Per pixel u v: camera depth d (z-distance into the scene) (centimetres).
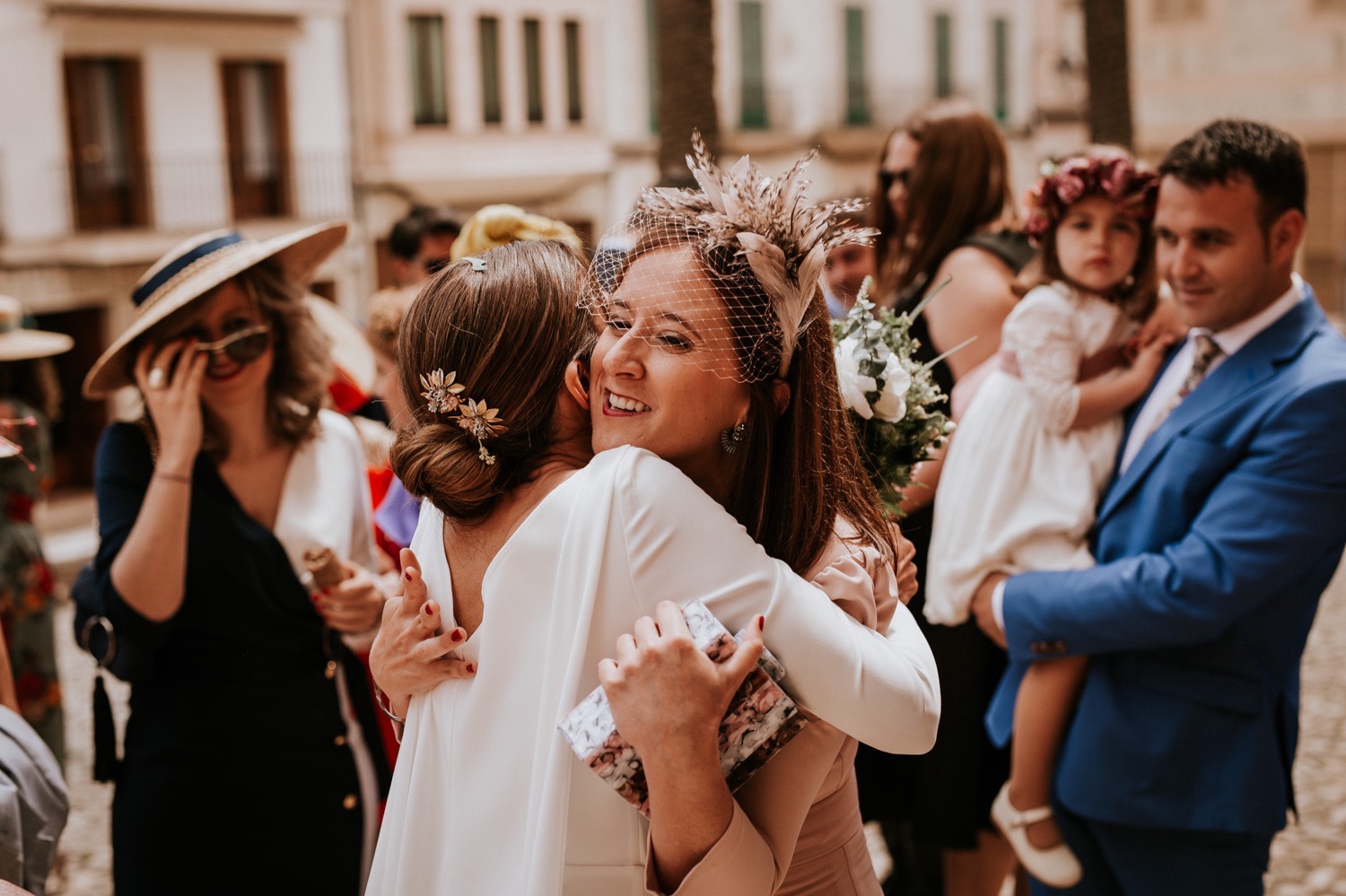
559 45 1791
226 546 265
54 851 199
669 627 138
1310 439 229
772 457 156
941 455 292
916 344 202
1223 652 244
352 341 400
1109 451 273
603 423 153
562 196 1830
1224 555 233
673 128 905
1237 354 243
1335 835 418
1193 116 2214
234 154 1470
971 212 322
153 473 275
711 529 144
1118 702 251
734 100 2052
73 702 622
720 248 149
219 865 266
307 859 272
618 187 1888
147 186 1380
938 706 155
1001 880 316
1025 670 273
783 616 142
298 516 278
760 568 143
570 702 143
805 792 150
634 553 144
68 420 1316
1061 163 279
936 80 2333
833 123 2172
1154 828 250
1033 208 283
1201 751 244
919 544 309
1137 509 253
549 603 150
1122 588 242
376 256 1611
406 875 159
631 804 142
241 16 1434
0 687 214
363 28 1571
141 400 284
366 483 299
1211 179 233
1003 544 267
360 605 269
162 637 259
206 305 268
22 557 429
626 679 137
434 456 155
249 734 267
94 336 1325
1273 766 243
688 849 139
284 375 281
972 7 2370
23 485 437
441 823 159
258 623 269
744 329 148
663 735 135
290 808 270
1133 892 255
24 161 1274
